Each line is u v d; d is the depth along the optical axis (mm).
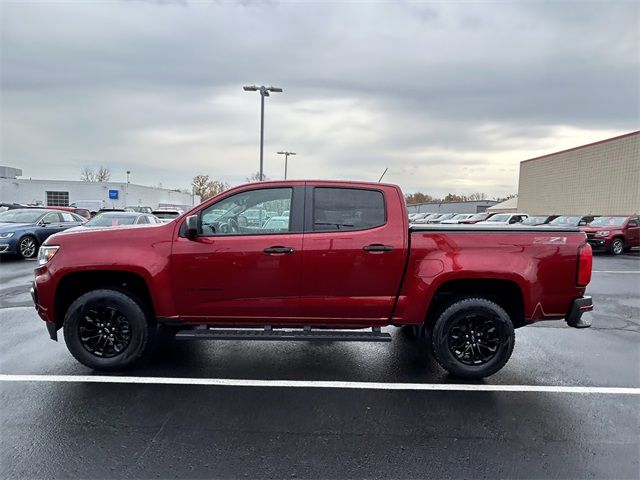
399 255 4137
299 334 4223
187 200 72250
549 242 4184
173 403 3678
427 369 4547
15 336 5434
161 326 4652
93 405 3615
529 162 37219
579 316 4211
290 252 4121
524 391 4012
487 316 4199
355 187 4277
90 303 4211
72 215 15383
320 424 3363
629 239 17250
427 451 3008
